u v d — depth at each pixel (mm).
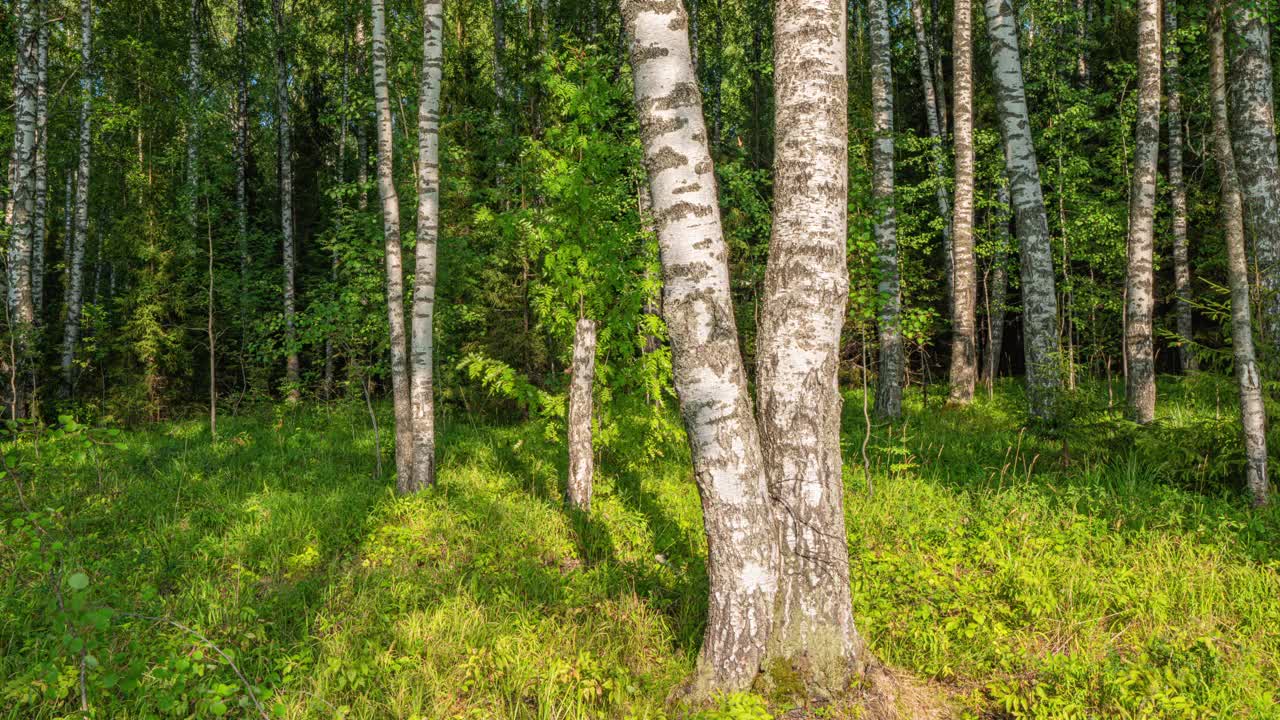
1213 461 6516
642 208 11203
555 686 3738
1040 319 9039
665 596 4867
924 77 17844
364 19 16281
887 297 8422
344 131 20281
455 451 9844
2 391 11320
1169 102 14289
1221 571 4781
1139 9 9492
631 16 3584
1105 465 7145
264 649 4141
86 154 14531
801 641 3492
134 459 9445
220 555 5816
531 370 14047
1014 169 9273
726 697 3404
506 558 5668
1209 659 3676
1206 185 15758
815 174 3543
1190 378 7285
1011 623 4371
